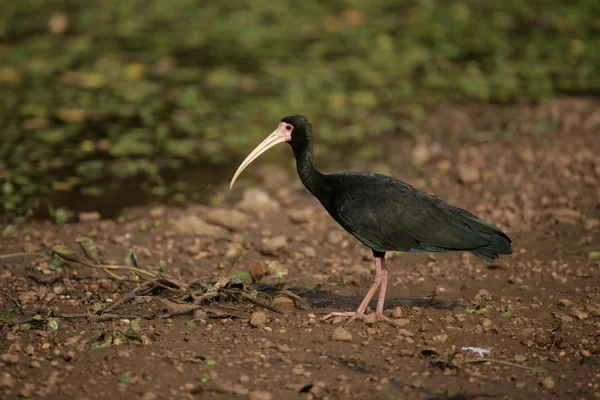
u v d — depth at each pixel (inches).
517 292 420.8
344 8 1053.2
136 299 398.9
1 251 482.9
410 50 900.6
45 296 415.8
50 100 767.7
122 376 323.0
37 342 357.4
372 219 378.9
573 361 340.8
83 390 314.7
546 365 337.7
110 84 807.7
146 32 964.6
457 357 337.1
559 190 557.6
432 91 804.0
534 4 1038.4
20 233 514.6
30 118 727.1
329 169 632.4
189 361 335.6
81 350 345.4
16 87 797.2
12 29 962.7
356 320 377.4
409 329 371.2
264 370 331.6
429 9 1038.4
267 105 756.0
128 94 784.3
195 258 476.7
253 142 690.8
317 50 909.2
